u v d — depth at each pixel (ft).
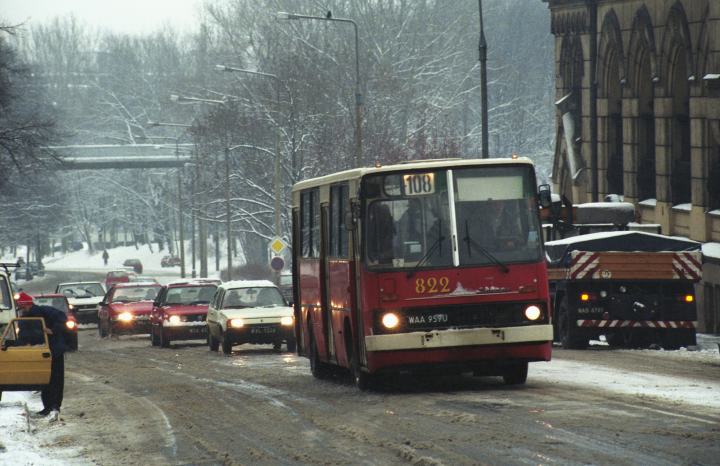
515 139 514.27
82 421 77.66
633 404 71.56
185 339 174.29
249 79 390.42
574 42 234.99
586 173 231.09
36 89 528.22
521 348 84.84
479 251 85.35
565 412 68.13
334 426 67.51
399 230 85.61
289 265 375.86
